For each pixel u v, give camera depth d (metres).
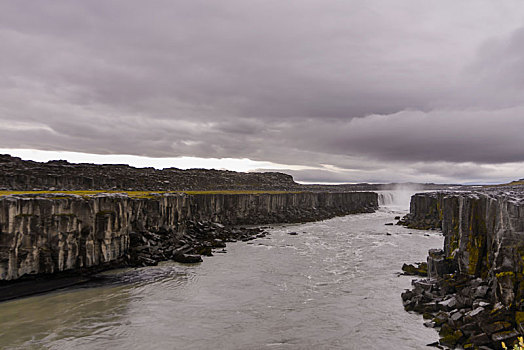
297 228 82.00
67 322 26.22
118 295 32.41
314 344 22.77
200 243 57.16
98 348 22.33
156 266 43.12
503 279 21.83
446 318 24.38
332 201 135.25
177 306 29.66
